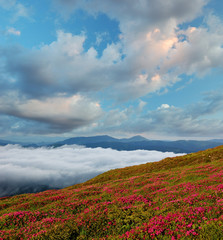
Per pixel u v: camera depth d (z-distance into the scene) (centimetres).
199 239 752
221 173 2422
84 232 1082
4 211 2003
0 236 1140
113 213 1305
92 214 1343
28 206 2080
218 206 1067
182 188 1981
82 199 2186
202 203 1223
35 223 1359
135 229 965
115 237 924
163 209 1248
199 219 954
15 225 1400
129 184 2972
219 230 775
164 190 2052
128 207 1428
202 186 1867
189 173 3009
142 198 1830
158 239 834
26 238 1081
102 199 2089
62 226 1161
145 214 1228
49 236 1038
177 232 844
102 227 1116
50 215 1614
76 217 1390
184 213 1055
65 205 1873
